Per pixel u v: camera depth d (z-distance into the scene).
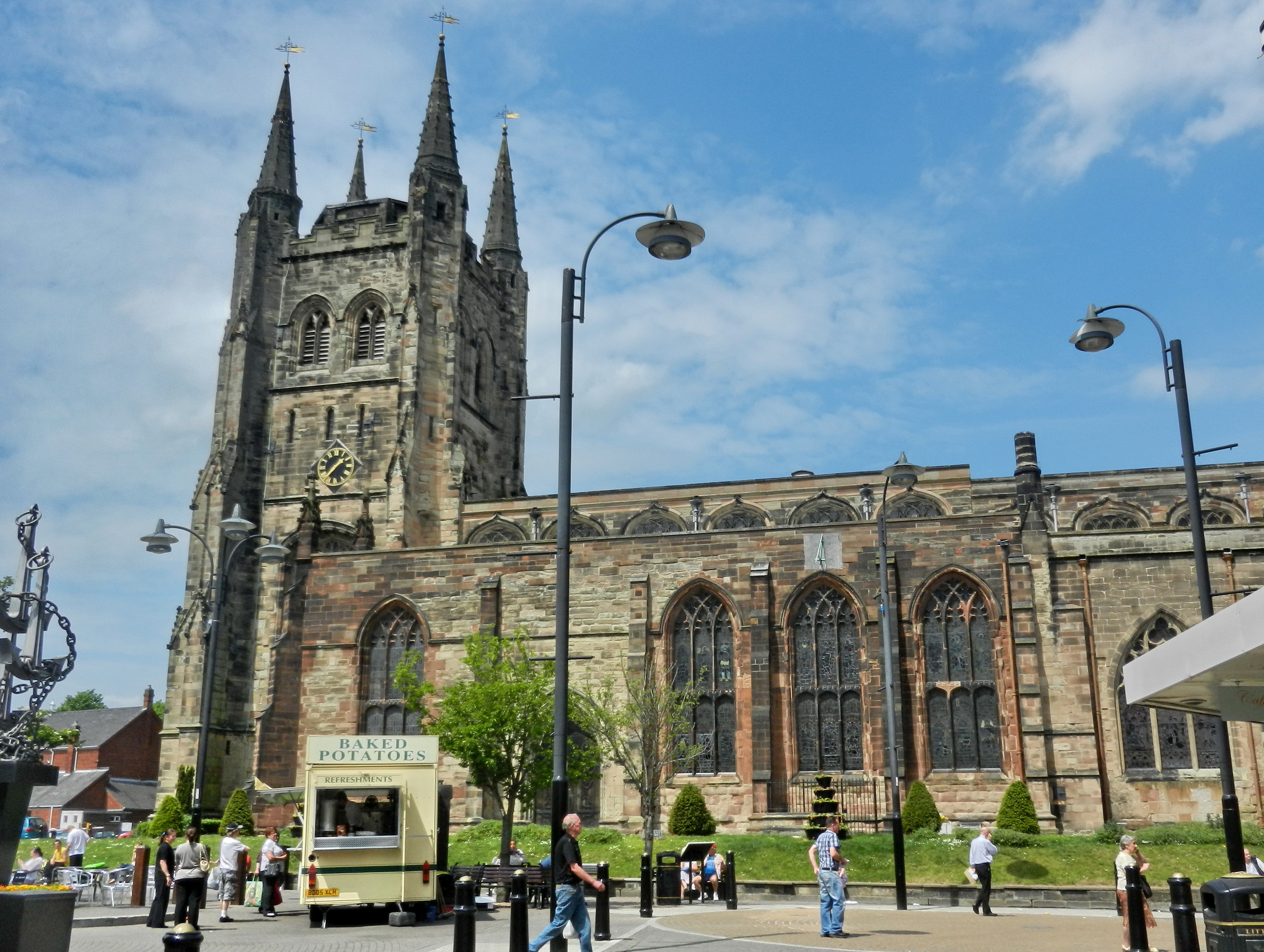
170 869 31.41
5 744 19.55
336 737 32.03
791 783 54.62
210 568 79.56
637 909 36.06
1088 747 51.75
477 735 47.41
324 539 81.38
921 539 55.78
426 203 86.50
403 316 84.50
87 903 39.47
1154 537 53.72
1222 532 53.62
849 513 77.19
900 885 34.84
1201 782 50.81
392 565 61.72
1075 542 54.38
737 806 54.97
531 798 48.59
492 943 25.28
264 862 34.88
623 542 59.25
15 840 19.25
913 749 53.50
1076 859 44.38
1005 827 49.22
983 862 33.19
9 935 17.17
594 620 58.62
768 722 55.06
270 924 31.83
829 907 25.34
